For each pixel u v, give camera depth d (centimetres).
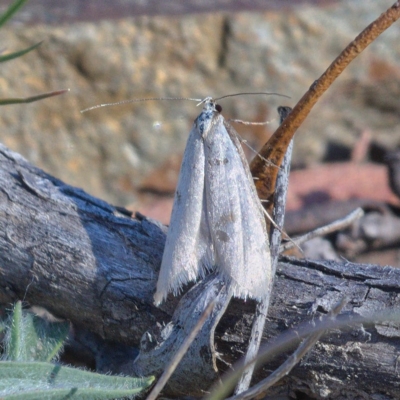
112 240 44
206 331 43
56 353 44
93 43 48
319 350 43
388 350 43
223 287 43
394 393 43
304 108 43
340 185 50
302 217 47
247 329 43
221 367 43
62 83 49
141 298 44
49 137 50
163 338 43
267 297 43
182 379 43
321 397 43
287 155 44
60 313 44
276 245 44
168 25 50
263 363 43
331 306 43
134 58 50
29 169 44
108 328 44
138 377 43
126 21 49
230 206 43
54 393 43
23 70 48
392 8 43
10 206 44
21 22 48
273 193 44
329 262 44
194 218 43
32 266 44
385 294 43
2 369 43
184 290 43
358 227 47
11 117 48
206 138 43
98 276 44
